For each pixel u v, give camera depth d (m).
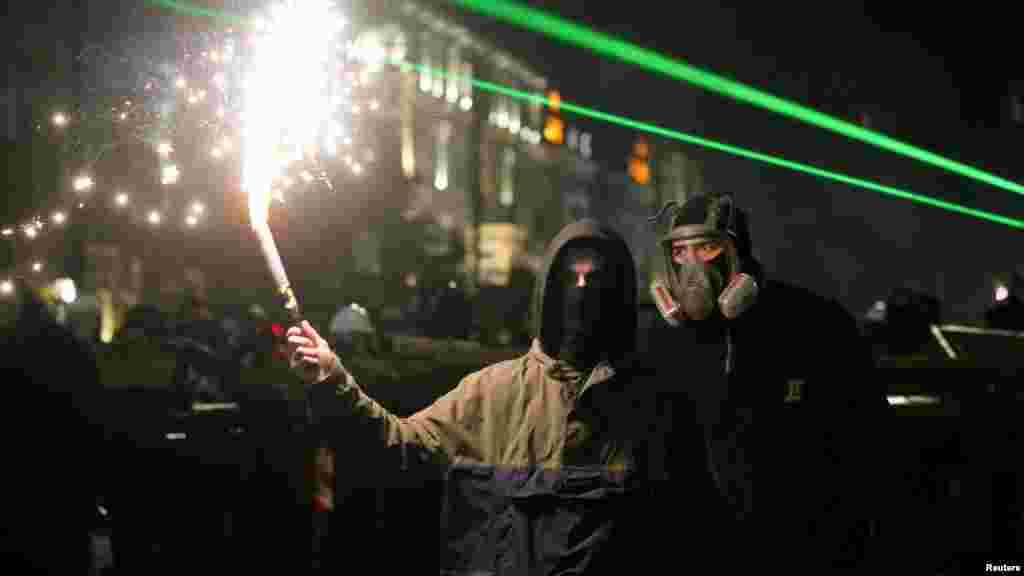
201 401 5.79
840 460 3.55
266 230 3.11
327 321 8.31
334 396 3.13
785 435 3.54
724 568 3.44
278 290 3.11
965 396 6.20
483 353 6.27
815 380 3.57
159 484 5.20
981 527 5.75
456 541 3.19
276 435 5.37
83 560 4.07
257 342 6.73
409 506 5.04
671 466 3.20
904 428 5.70
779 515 3.49
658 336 3.80
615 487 3.07
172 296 13.73
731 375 3.57
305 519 5.18
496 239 30.08
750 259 3.71
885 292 25.62
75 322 7.00
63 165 3.79
